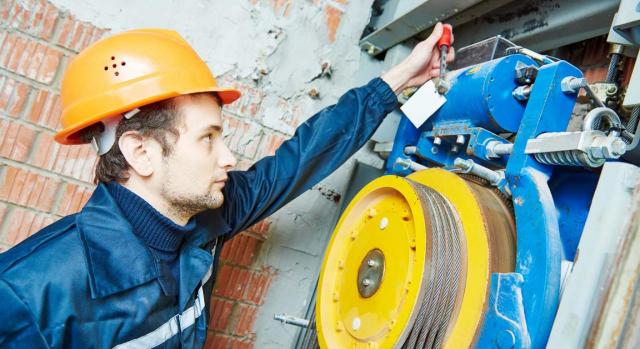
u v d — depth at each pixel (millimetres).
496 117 810
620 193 534
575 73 713
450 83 930
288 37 1302
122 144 765
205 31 1224
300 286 1378
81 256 706
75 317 671
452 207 778
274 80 1299
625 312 502
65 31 1125
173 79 776
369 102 1066
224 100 921
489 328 648
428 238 695
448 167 980
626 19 683
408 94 1198
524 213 671
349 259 905
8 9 1081
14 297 643
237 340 1336
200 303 885
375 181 896
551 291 599
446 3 1055
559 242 624
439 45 1059
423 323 688
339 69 1364
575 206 730
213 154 807
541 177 680
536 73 798
